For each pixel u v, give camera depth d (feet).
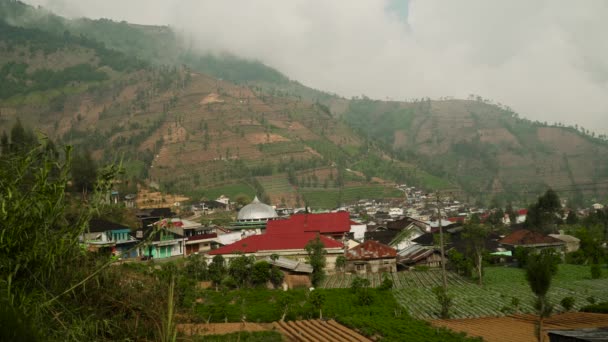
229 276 203.41
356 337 123.44
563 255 306.35
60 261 38.63
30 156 39.86
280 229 301.63
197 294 135.64
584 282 220.43
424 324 139.03
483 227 243.40
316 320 148.46
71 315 36.73
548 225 390.83
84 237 43.37
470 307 171.01
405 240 340.80
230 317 142.61
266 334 121.29
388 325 132.26
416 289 209.97
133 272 48.75
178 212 508.94
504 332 128.77
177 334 42.50
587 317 147.33
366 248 264.31
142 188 554.46
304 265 227.20
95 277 41.01
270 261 223.51
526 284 216.13
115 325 38.93
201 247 303.68
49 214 37.99
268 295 179.73
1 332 26.86
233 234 322.75
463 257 249.34
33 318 33.45
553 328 132.36
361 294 172.14
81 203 42.65
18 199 37.55
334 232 291.79
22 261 36.09
